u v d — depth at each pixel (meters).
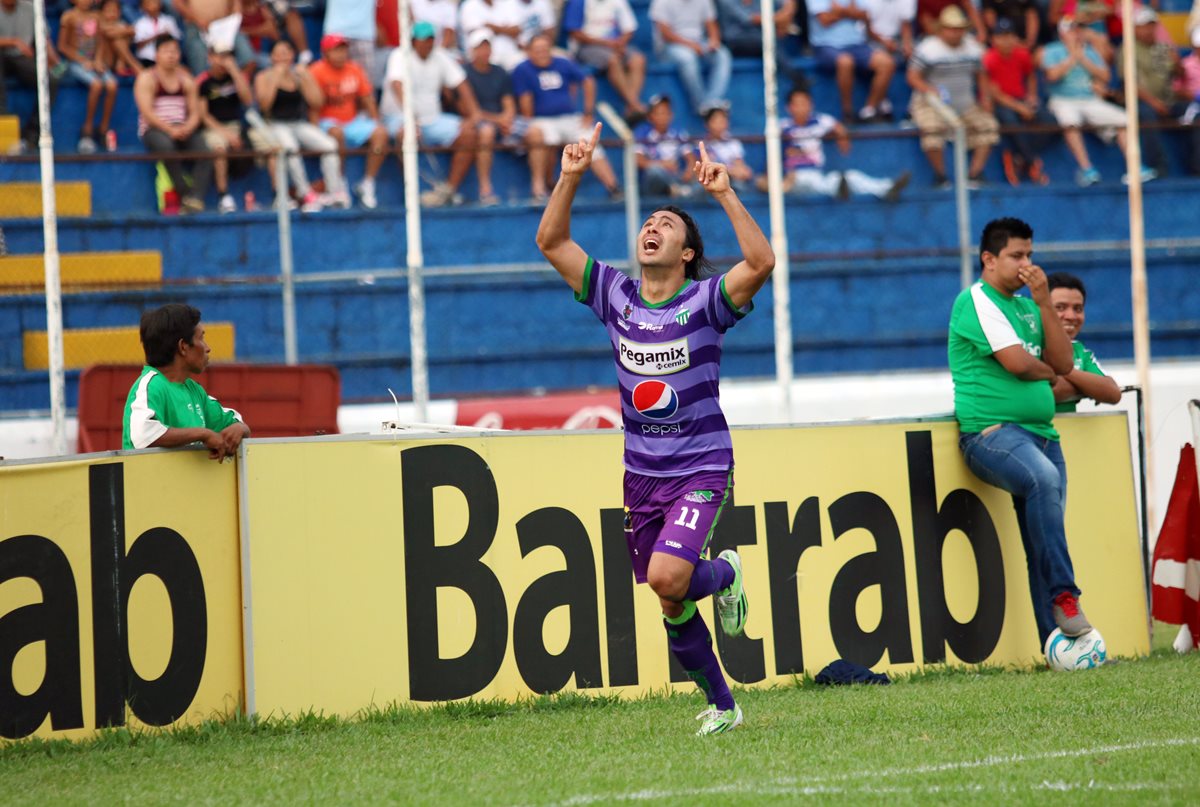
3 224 44.28
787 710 19.95
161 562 20.11
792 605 23.20
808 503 23.47
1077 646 23.61
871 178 50.16
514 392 45.31
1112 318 49.50
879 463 23.98
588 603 22.20
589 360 46.66
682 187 48.06
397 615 21.16
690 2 52.53
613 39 51.78
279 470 20.69
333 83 47.50
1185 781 14.66
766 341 47.03
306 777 16.34
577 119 48.59
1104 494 25.53
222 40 47.00
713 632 22.83
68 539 19.70
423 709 21.00
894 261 48.22
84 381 36.59
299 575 20.66
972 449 24.09
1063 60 52.28
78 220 44.12
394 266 46.06
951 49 50.31
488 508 21.78
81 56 47.97
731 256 46.97
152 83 45.50
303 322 45.03
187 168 45.47
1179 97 53.59
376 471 21.22
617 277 18.56
